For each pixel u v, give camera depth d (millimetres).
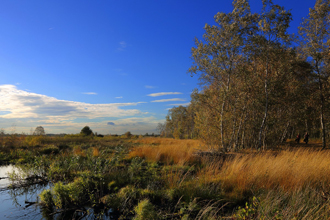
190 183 6387
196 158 11047
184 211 4715
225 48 15500
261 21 14789
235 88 15758
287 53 16375
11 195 6598
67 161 10289
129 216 4805
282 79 15891
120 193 5871
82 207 5461
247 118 17266
